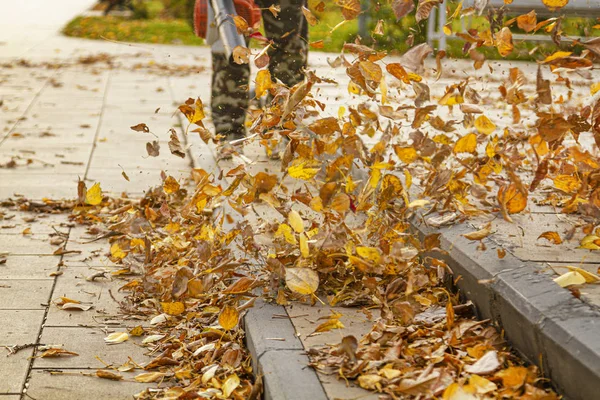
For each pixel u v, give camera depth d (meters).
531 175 5.96
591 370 2.92
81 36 22.45
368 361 3.46
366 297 4.35
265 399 3.49
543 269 3.86
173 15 28.27
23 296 4.90
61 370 3.99
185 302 4.65
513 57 14.06
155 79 14.32
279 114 4.80
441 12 12.82
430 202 5.02
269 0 7.32
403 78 4.44
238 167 4.63
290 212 4.29
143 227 5.01
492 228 4.59
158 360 4.02
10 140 9.19
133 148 8.88
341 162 4.50
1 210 6.59
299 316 4.14
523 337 3.48
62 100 11.94
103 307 4.79
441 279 4.41
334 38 18.22
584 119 4.23
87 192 4.89
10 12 29.50
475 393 3.15
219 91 7.50
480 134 4.71
